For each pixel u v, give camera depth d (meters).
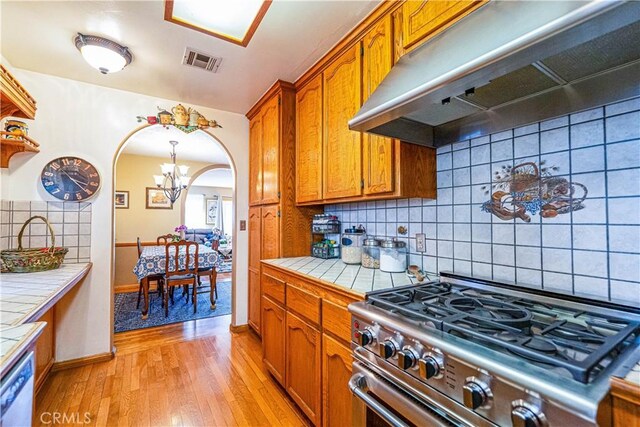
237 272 2.97
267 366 2.08
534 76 0.95
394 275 1.58
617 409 0.55
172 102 2.69
